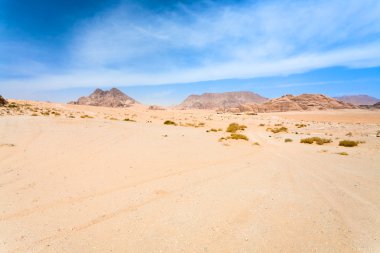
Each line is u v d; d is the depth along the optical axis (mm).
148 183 8055
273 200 6805
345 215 5965
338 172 10172
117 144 15117
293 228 5305
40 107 57312
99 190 7301
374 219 5773
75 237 4828
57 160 10578
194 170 9875
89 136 17547
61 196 6770
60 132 18672
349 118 81000
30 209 5941
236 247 4598
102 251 4422
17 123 23000
